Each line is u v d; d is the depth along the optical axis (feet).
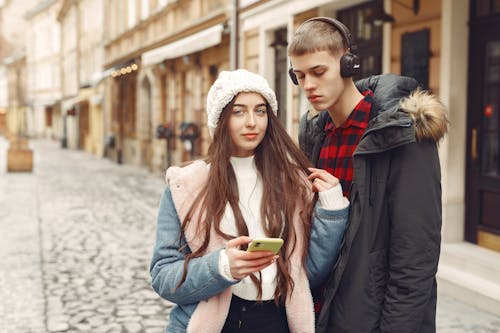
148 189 44.93
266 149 6.38
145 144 66.08
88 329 14.58
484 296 15.34
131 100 71.00
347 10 25.27
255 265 5.55
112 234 26.96
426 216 5.75
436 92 18.74
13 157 61.11
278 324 6.25
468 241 18.74
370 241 6.02
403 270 5.82
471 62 18.24
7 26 239.30
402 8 20.38
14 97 205.05
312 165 7.14
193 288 5.84
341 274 6.05
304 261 6.22
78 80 111.86
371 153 5.91
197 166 6.31
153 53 48.44
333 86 6.07
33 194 42.11
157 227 6.32
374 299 6.04
